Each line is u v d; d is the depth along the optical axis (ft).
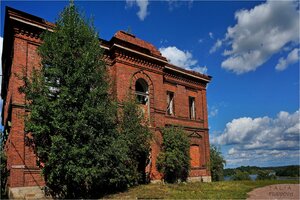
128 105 60.80
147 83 72.49
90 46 50.85
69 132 44.78
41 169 46.73
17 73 51.44
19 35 53.31
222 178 99.04
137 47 70.28
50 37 49.37
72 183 46.96
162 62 76.07
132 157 58.54
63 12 51.93
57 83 47.39
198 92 92.99
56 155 43.19
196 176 83.10
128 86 67.56
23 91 47.50
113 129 51.55
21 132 49.37
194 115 89.97
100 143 48.06
